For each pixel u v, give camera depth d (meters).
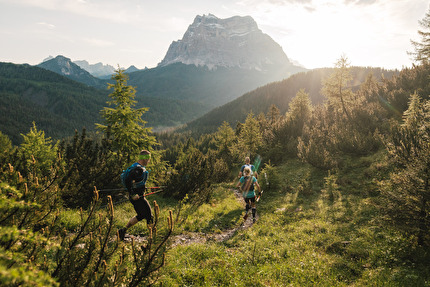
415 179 6.16
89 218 3.33
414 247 5.93
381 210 6.84
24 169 4.59
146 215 4.90
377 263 5.69
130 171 4.84
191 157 16.55
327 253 6.55
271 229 8.68
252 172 9.80
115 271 2.98
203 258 5.97
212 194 14.27
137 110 14.29
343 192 12.47
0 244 2.47
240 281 4.91
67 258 2.96
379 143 17.59
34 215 2.91
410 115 17.41
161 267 3.12
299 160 22.17
